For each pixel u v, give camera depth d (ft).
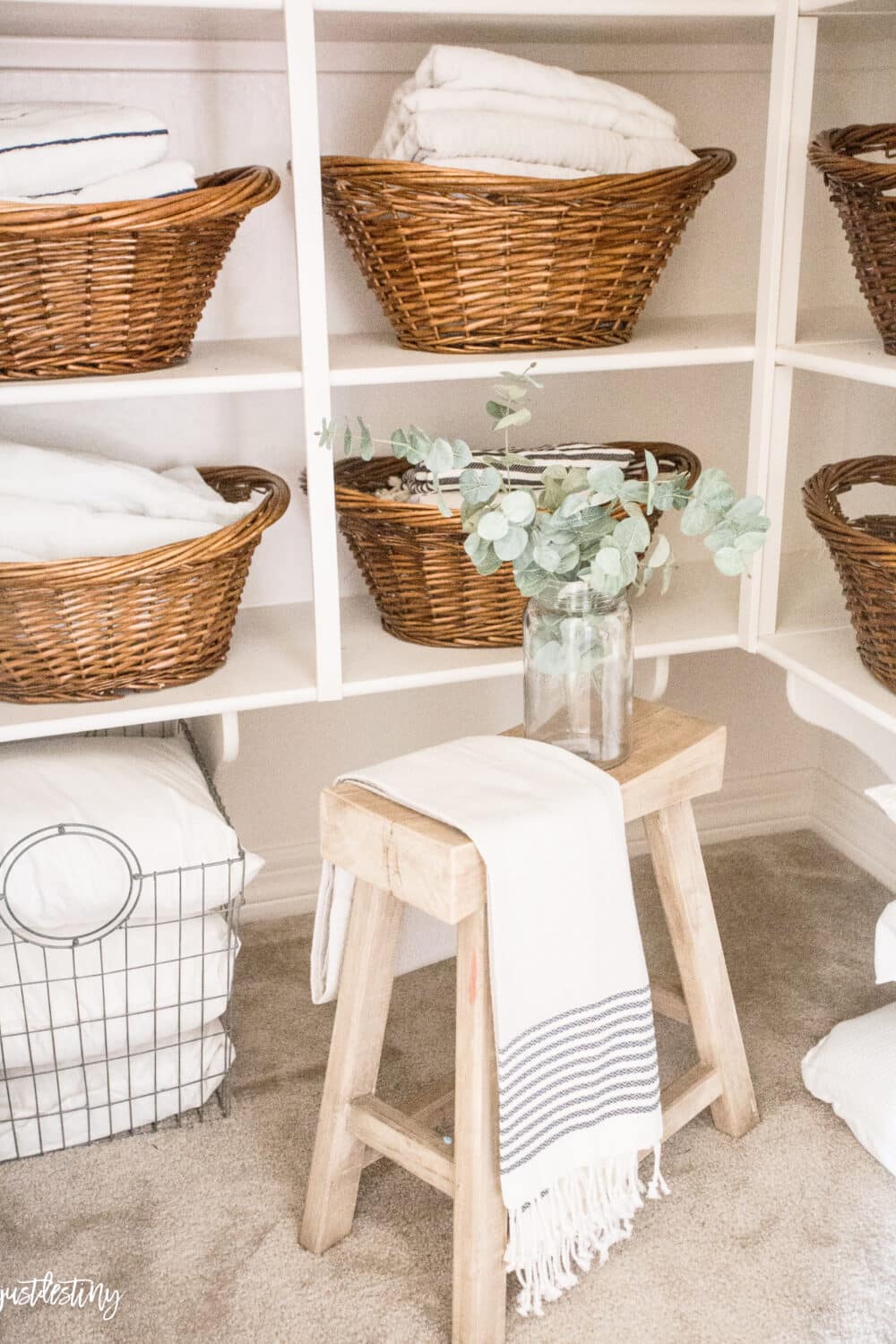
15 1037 4.95
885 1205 4.80
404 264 5.01
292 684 5.24
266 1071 5.67
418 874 3.97
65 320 4.61
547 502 4.27
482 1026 3.97
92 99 5.52
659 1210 4.81
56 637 4.90
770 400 5.39
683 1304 4.39
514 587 5.48
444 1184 4.18
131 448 5.99
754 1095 5.25
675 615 6.03
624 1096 4.30
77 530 4.99
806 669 5.28
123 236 4.53
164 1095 5.30
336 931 4.50
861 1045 5.17
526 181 4.66
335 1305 4.42
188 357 5.31
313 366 4.86
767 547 5.57
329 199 5.14
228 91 5.69
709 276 6.59
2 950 4.92
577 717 4.37
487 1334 4.15
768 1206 4.81
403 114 5.03
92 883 4.86
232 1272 4.57
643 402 6.66
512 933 3.89
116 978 5.08
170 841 5.00
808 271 6.68
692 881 4.81
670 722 4.83
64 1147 5.21
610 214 4.92
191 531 5.09
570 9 4.85
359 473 6.12
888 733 5.19
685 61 6.16
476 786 4.19
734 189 6.49
